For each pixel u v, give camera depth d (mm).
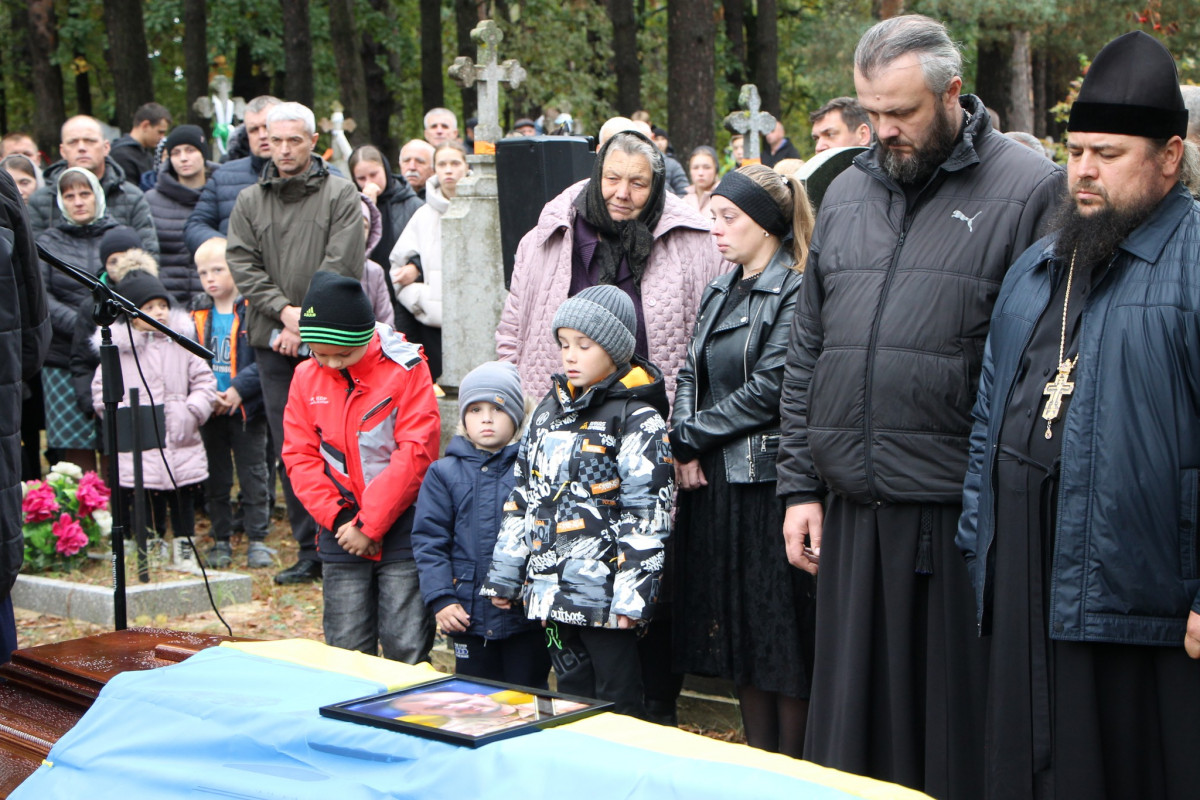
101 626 5559
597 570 3475
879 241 3041
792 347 3314
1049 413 2592
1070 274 2639
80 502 6109
